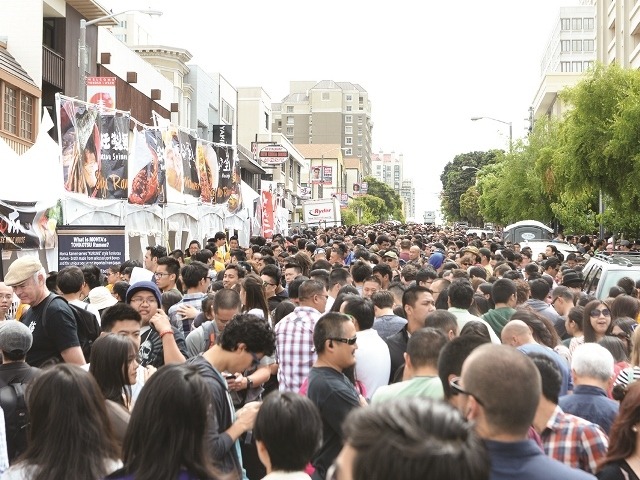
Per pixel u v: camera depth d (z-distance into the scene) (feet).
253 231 111.65
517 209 197.98
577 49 384.06
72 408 13.91
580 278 46.85
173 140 71.61
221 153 85.76
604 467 15.47
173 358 21.97
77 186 54.34
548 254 83.46
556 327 34.96
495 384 11.68
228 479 13.70
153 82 151.64
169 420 12.98
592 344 19.84
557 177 108.68
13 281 23.75
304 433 13.87
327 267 49.29
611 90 95.96
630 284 42.04
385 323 27.91
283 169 300.61
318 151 513.45
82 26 79.25
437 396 17.34
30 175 46.91
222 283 38.14
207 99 206.18
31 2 97.96
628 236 126.00
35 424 13.98
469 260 61.93
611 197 99.86
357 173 625.00
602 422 18.90
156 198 65.82
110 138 58.18
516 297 34.50
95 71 117.19
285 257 60.49
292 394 14.28
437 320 23.76
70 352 23.90
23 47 97.76
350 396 19.11
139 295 24.17
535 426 16.83
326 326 19.53
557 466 11.75
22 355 20.26
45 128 49.65
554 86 292.81
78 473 13.66
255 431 14.11
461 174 510.17
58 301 24.14
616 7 183.73
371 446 7.49
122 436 16.21
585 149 95.35
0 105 87.40
